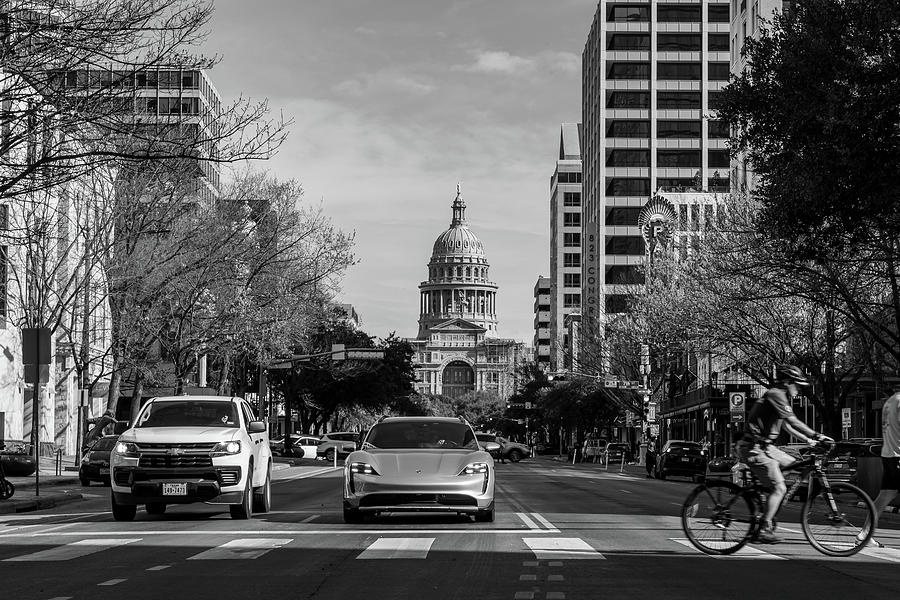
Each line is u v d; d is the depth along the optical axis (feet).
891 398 52.21
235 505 63.10
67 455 190.70
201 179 150.51
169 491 60.70
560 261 544.62
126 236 136.77
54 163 82.33
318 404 316.19
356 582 35.63
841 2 83.92
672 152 413.59
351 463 57.67
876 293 123.75
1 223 126.52
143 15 67.26
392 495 55.93
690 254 175.52
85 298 147.23
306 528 56.18
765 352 141.79
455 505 56.13
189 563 41.04
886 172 77.41
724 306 140.56
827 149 79.10
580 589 33.76
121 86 72.43
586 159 459.73
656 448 229.86
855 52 77.51
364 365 303.27
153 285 138.62
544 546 46.50
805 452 44.57
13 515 73.56
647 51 417.08
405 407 461.37
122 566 40.29
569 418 337.72
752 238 123.54
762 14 236.84
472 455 58.13
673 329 159.94
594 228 425.69
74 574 38.06
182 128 85.81
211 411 66.28
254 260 154.51
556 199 552.82
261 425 67.00
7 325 168.04
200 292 145.07
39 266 145.07
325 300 177.06
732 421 153.79
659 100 415.64
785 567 39.81
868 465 82.48
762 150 87.35
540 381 457.27
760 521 42.91
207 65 70.13
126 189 133.49
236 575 37.58
